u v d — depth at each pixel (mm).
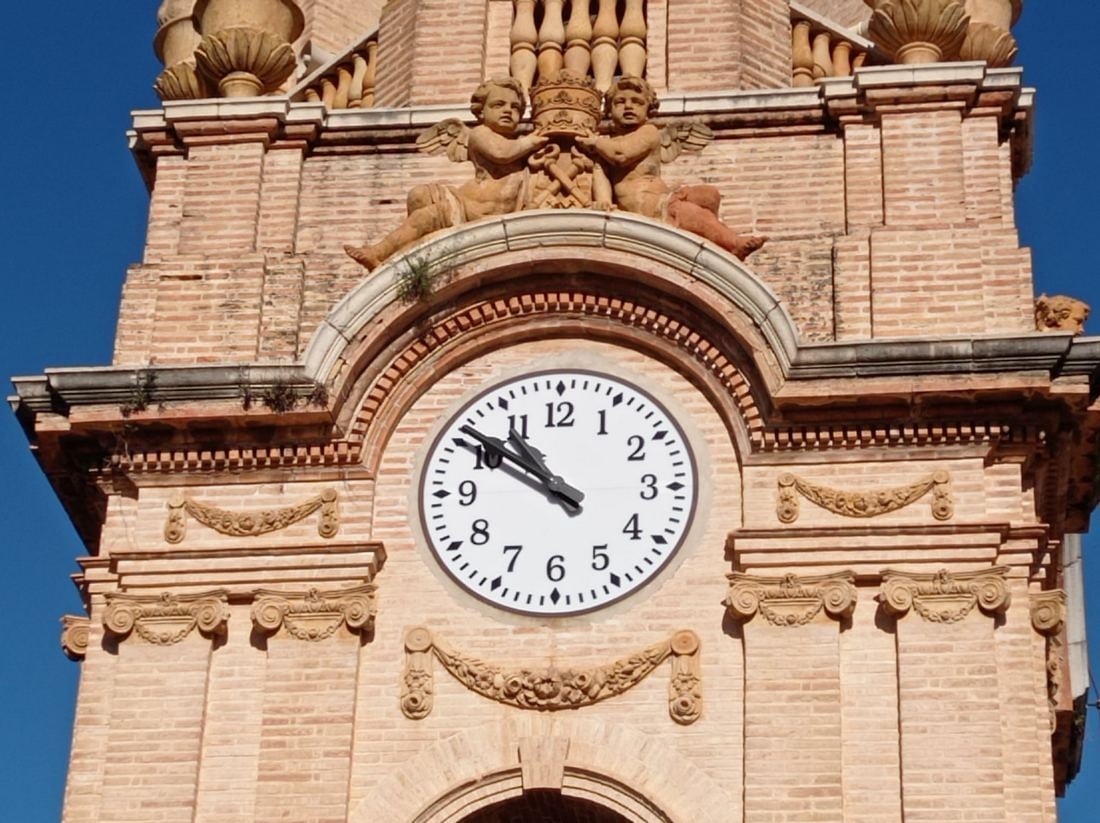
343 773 29062
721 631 29531
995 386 29969
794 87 33688
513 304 31281
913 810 28312
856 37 34781
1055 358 29969
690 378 30953
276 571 30219
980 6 33750
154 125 33281
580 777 28984
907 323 31078
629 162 31938
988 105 32375
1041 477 30828
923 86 32312
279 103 33000
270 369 30703
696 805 28703
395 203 32625
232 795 29219
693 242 30875
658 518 30250
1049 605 29547
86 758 29641
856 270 31438
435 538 30391
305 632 29781
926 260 31391
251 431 30859
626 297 31156
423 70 34062
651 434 30703
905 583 29312
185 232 32562
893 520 29750
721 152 32469
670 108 32656
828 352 30172
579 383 31062
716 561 29938
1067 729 32812
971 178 32031
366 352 30859
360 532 30422
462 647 29766
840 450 30203
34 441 31547
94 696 29953
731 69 33594
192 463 30891
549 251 31078
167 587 30297
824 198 32094
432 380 31234
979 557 29484
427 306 31109
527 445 30781
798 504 29969
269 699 29500
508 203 31781
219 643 30016
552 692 29281
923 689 28859
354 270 32188
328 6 39750
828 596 29297
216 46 33688
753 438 30344
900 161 32062
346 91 35438
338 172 32875
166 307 32062
